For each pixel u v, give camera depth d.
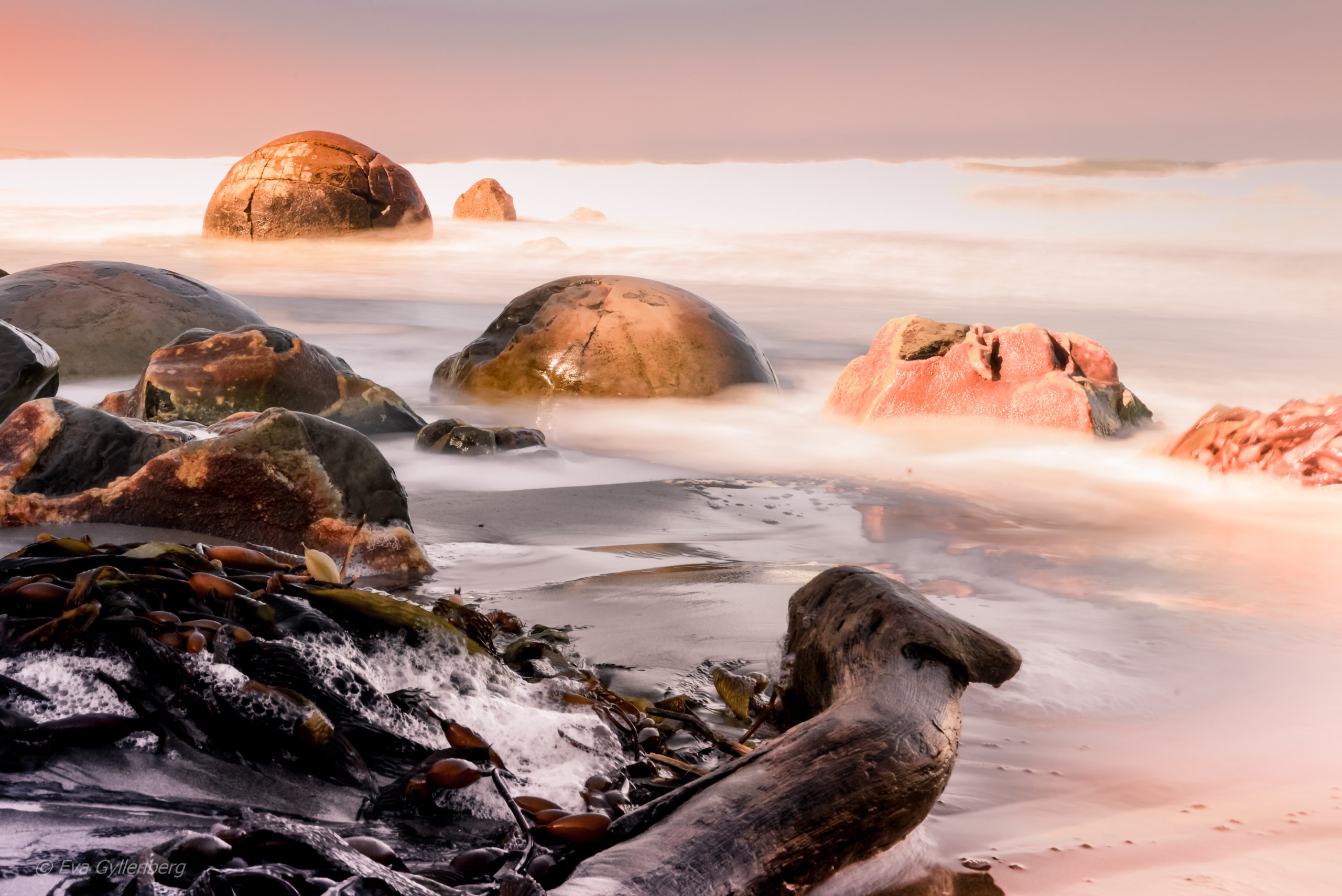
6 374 5.44
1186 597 4.18
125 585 2.53
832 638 2.69
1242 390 11.44
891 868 2.15
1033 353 7.45
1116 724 2.98
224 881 1.71
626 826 2.02
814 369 11.59
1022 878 2.17
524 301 9.04
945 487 6.18
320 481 4.25
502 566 4.39
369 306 16.56
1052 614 3.94
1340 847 2.31
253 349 6.57
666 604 3.89
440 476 6.16
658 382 8.35
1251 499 5.82
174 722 2.25
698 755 2.73
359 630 2.62
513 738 2.47
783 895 1.91
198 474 4.24
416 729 2.41
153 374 6.40
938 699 2.37
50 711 2.21
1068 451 6.90
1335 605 4.04
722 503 5.73
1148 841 2.33
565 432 7.72
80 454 4.41
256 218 24.17
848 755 2.11
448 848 2.10
